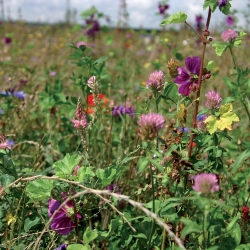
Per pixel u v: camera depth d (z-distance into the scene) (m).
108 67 1.92
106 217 0.63
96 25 1.84
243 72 0.57
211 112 0.52
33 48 2.78
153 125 0.44
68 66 1.87
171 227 0.49
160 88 0.54
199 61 0.56
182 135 0.53
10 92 1.06
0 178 0.57
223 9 0.51
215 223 0.43
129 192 0.72
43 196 0.52
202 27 1.80
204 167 0.54
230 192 0.67
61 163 0.53
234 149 0.81
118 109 0.87
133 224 0.55
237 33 0.58
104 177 0.53
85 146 0.60
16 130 0.96
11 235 0.53
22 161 0.87
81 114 0.59
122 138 0.82
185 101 0.56
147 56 2.38
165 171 0.52
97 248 0.60
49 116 0.98
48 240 0.58
